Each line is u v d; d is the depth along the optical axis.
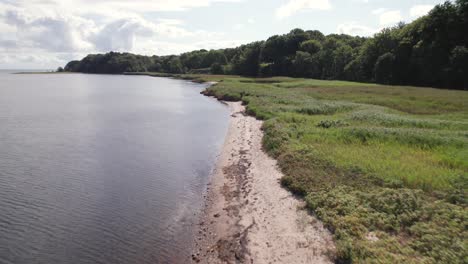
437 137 18.98
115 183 15.80
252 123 30.77
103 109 41.81
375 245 8.88
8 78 135.75
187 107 44.97
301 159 16.59
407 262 7.97
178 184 15.86
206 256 9.92
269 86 65.81
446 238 8.73
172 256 9.96
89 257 9.84
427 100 37.50
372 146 18.52
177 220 12.20
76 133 26.84
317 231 10.41
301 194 13.16
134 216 12.45
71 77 147.88
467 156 15.44
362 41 107.94
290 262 9.16
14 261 9.55
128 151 21.56
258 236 10.70
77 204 13.38
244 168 17.75
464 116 28.22
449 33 57.91
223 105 47.41
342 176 13.80
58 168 17.77
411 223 9.84
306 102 39.12
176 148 22.69
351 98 42.12
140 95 62.41
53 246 10.37
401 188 12.08
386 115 27.62
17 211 12.65
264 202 13.12
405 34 68.44
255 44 127.81
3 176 16.36
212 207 13.27
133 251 10.19
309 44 107.69
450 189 11.74
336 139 20.41
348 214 10.62
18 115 35.72
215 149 22.58
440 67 56.97
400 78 64.56
